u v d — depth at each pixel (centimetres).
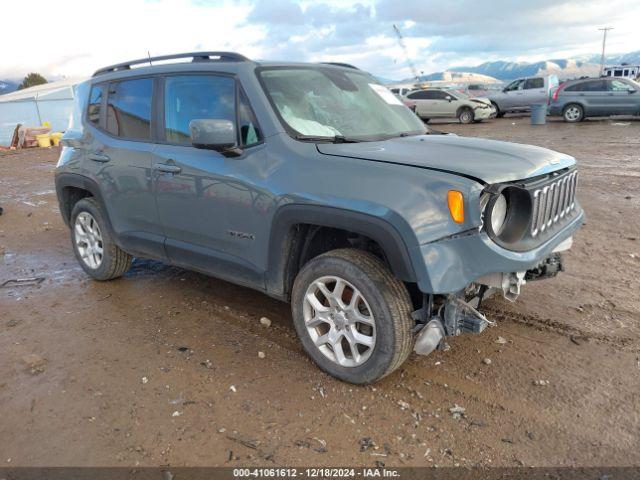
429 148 328
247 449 269
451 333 299
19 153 2041
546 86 2303
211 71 376
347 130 363
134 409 304
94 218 486
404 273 278
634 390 308
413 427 282
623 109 1927
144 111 422
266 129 338
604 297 434
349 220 289
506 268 282
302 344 357
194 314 430
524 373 329
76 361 360
